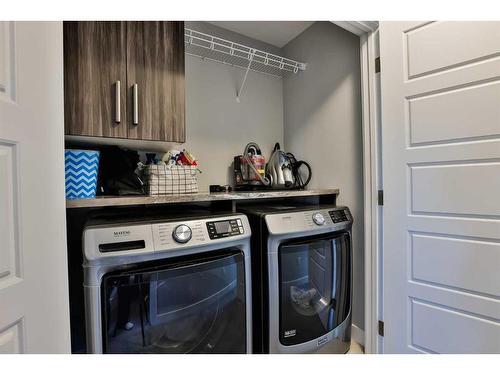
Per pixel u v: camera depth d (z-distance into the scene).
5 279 0.66
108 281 0.89
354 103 1.68
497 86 1.07
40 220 0.75
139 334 0.94
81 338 1.03
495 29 1.08
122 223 0.97
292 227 1.32
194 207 1.50
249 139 2.12
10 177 0.68
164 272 0.98
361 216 1.64
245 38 2.10
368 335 1.54
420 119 1.29
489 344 1.10
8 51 0.69
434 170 1.25
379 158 1.49
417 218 1.31
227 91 2.01
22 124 0.71
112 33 1.15
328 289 1.50
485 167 1.11
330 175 1.85
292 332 1.32
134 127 1.19
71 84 1.07
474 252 1.14
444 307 1.23
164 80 1.27
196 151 1.87
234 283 1.16
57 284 0.79
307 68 2.03
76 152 1.05
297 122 2.12
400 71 1.35
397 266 1.39
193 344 1.05
